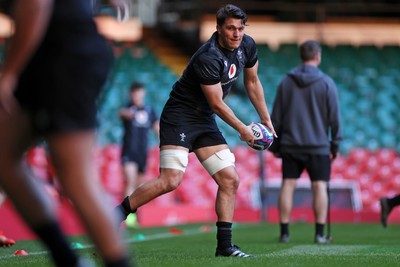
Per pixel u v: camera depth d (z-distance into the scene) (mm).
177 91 20344
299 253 22422
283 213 30141
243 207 56500
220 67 19688
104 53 11070
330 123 29906
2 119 10625
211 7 87188
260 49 81375
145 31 84312
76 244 25406
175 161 20156
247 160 63500
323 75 29891
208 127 20344
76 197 10805
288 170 30188
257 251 23641
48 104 10609
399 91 75562
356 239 32375
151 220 51188
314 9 84000
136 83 46094
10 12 10922
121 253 11039
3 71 10180
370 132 70000
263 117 21375
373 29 83562
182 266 17172
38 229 11281
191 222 52500
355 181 64062
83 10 11008
